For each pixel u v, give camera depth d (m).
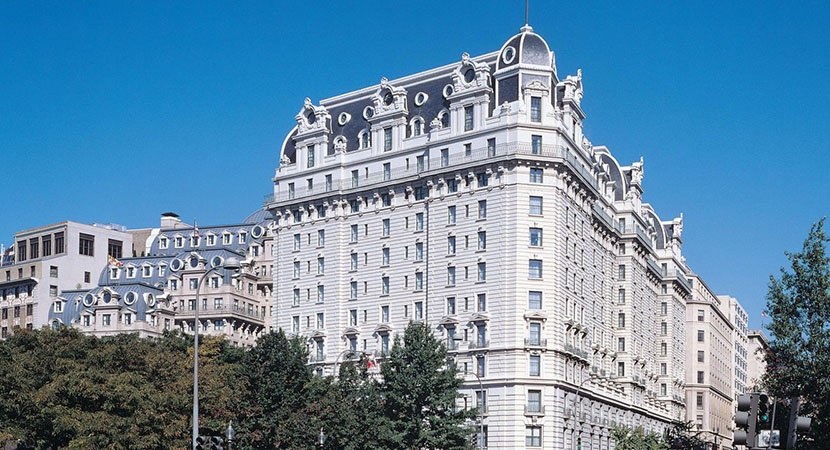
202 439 76.56
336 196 155.00
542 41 143.12
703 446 191.25
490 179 139.75
